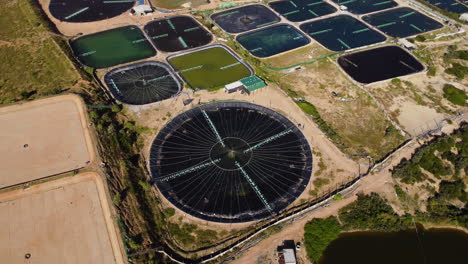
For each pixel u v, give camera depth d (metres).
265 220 71.19
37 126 82.56
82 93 92.25
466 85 111.88
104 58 112.06
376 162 84.38
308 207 73.56
